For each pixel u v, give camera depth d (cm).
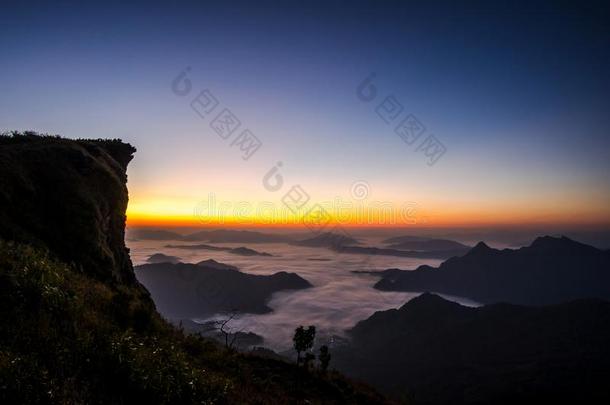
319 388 2127
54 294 1146
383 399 2616
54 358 870
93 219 2188
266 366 2188
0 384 692
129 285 2480
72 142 2708
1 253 1236
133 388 946
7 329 888
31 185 2031
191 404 1041
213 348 1877
